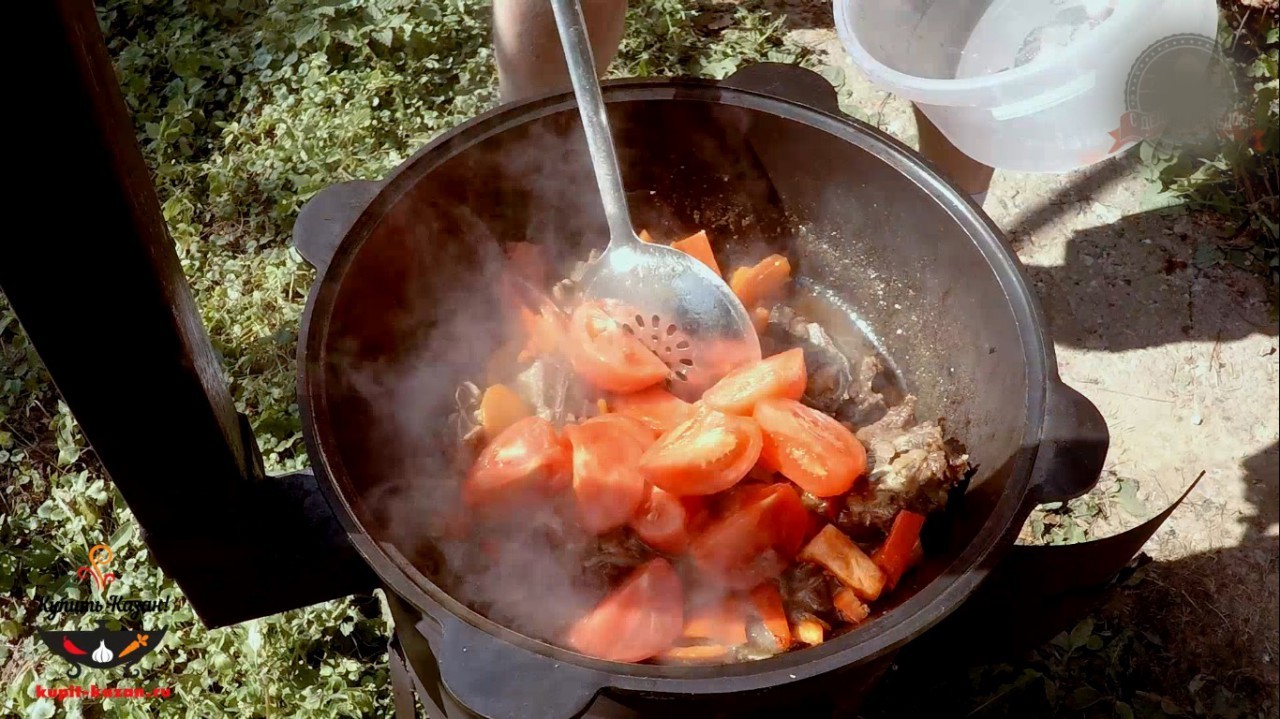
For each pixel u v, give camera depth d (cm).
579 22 67
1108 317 100
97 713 80
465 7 114
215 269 98
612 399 75
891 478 69
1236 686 84
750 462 67
